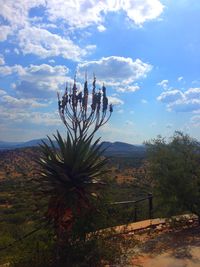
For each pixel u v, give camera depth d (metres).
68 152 7.18
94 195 7.28
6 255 8.09
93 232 7.41
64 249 7.05
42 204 7.39
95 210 7.39
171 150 10.62
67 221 6.95
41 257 6.99
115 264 7.23
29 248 7.16
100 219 7.48
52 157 7.21
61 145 7.29
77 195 7.00
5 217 17.70
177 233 9.60
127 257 7.58
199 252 7.98
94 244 7.19
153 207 11.09
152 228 10.21
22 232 9.37
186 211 10.80
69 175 7.17
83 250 7.11
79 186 7.20
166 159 10.36
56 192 7.04
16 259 7.13
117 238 7.67
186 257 7.66
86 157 7.27
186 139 10.93
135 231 9.76
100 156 7.46
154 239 8.97
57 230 7.03
